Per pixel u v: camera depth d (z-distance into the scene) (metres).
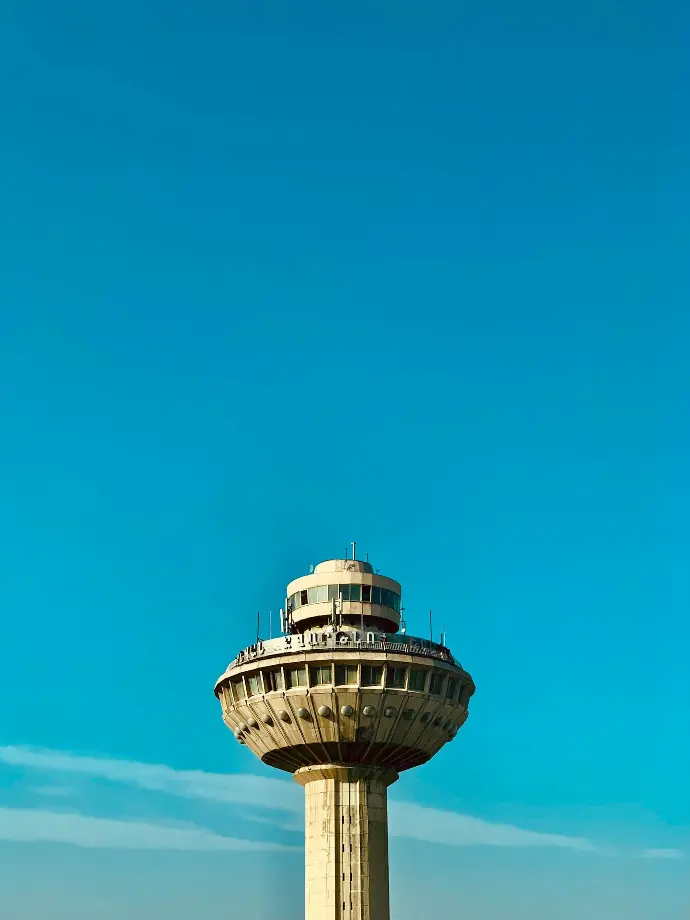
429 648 99.31
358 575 103.88
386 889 97.62
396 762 99.94
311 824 98.81
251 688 98.94
